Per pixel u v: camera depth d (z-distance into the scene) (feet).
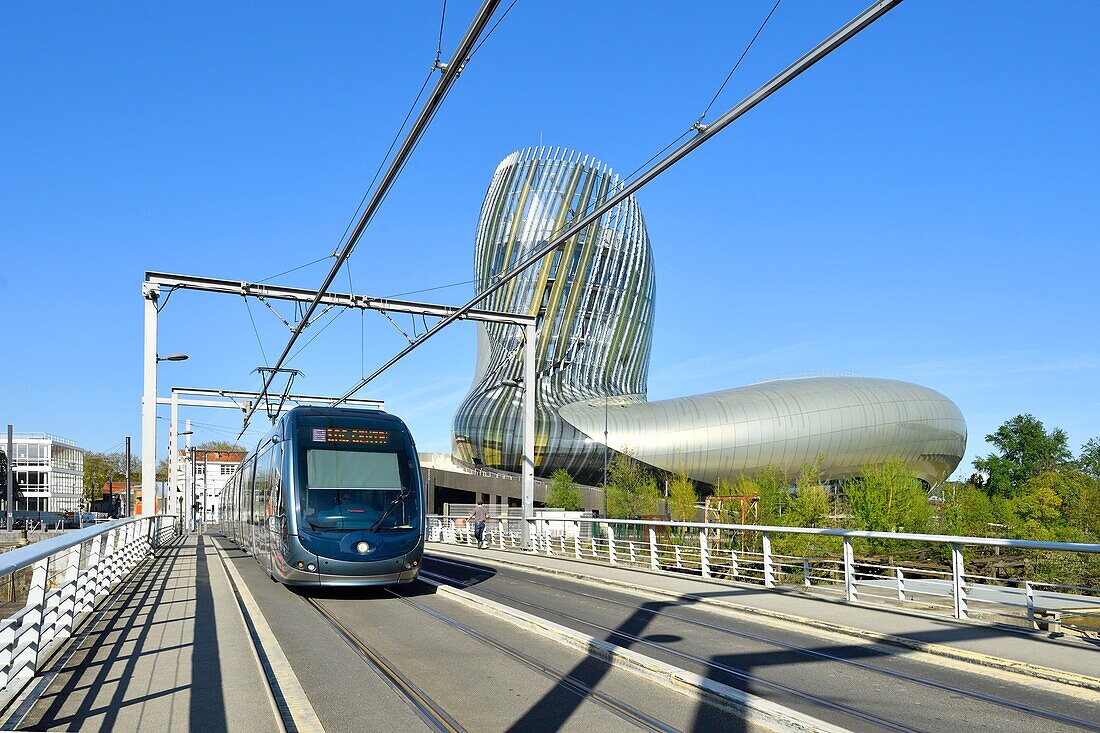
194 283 84.64
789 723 22.24
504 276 61.26
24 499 291.99
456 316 73.82
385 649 34.04
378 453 53.93
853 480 150.92
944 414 268.21
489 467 288.30
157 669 29.07
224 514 133.80
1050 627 36.88
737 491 167.53
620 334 330.95
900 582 45.03
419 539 52.13
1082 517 172.76
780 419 254.88
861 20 25.27
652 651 33.47
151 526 90.12
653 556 71.26
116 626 38.32
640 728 22.80
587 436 265.95
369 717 23.82
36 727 22.16
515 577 67.00
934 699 25.94
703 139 34.12
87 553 42.57
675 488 203.92
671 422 260.42
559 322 317.63
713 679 28.40
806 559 53.06
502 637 36.96
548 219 324.80
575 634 34.83
